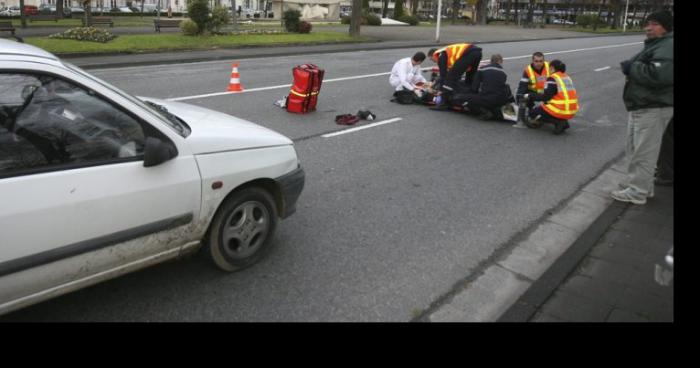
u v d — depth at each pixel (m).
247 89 10.89
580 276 3.88
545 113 8.61
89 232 2.80
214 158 3.34
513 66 17.41
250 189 3.63
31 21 30.97
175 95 9.88
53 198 2.64
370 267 3.95
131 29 27.67
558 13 98.56
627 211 5.20
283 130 7.79
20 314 3.14
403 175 6.13
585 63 20.09
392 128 8.39
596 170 6.79
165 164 3.08
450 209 5.19
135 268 3.10
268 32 23.89
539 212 5.25
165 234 3.15
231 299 3.41
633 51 27.23
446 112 9.91
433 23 55.59
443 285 3.76
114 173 2.87
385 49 22.47
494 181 6.12
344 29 33.81
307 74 8.77
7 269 2.52
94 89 2.88
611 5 63.34
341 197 5.32
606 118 10.23
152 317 3.18
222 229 3.52
